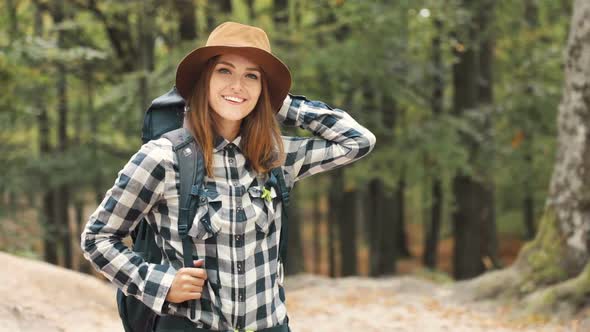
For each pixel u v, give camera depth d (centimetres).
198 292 188
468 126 1203
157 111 210
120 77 1227
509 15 1297
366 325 631
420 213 2369
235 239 194
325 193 1761
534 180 1484
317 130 223
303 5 1194
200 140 196
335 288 853
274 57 201
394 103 1264
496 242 1355
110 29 1255
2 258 517
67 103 1309
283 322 205
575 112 673
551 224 702
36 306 465
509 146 1281
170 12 1170
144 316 204
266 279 199
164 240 194
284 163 214
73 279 532
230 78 201
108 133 1297
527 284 694
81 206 1587
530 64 1264
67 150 1276
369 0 1041
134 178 189
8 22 1202
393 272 1686
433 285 836
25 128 1194
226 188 196
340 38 1173
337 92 1155
